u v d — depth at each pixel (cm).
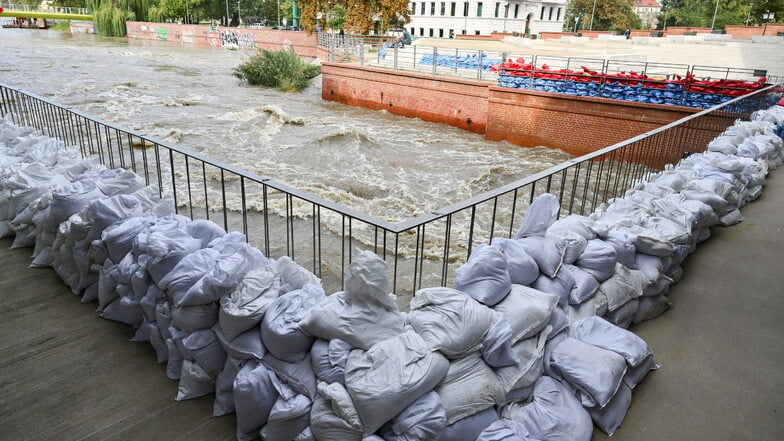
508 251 376
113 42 6044
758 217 675
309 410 300
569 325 367
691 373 377
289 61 3269
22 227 565
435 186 1466
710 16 7388
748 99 1263
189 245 397
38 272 528
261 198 1101
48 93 2605
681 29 4847
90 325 446
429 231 1014
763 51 3406
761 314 455
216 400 352
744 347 409
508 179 1539
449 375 293
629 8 7488
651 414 336
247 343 329
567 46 4025
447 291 320
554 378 333
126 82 3045
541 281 382
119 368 395
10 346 414
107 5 7200
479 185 1478
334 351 295
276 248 855
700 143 1116
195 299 342
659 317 452
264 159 1661
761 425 329
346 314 301
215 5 8038
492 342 305
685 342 415
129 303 415
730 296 485
